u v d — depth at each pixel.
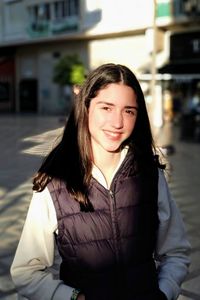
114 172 1.68
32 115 30.81
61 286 1.59
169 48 26.88
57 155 1.67
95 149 1.67
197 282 3.99
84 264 1.59
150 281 1.62
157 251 1.79
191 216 6.04
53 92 33.72
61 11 31.45
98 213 1.61
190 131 15.22
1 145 11.88
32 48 34.94
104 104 1.63
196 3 24.92
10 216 5.96
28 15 33.47
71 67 27.70
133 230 1.63
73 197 1.60
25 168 8.79
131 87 1.65
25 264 1.66
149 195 1.69
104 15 28.80
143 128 1.73
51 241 1.65
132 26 27.42
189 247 1.82
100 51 30.25
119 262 1.60
